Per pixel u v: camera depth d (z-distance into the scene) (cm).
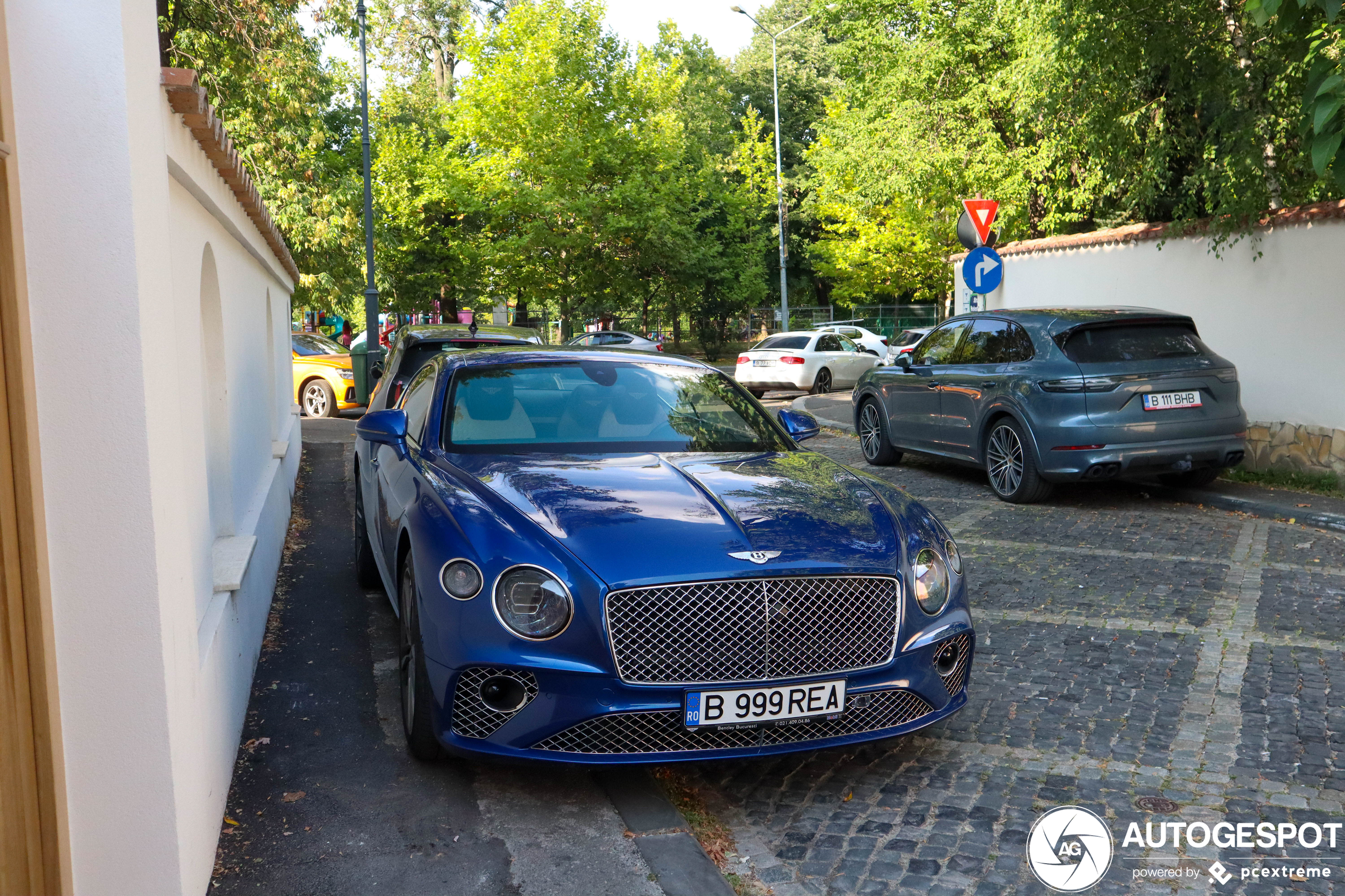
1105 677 483
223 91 1886
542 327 4447
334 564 695
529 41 3034
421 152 3086
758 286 4084
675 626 331
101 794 257
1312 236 934
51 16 247
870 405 1199
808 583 343
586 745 332
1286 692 462
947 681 377
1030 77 1305
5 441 232
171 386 291
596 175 3192
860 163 2048
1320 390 935
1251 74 1016
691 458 446
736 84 4922
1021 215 1702
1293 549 734
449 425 465
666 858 315
